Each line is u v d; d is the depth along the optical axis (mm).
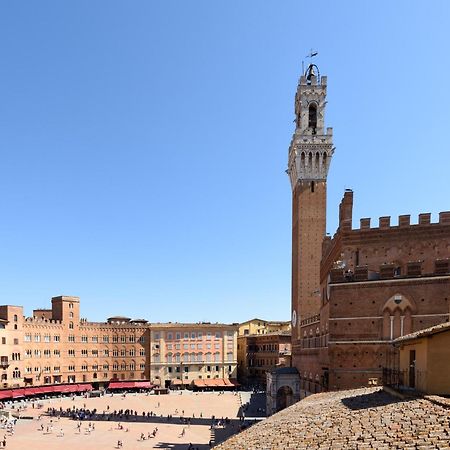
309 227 123500
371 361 57844
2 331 156125
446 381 27422
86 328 189000
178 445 92000
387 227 70125
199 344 199750
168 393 177125
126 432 105375
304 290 119750
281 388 113625
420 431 19578
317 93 128750
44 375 172125
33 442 94812
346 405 30922
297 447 21250
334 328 60250
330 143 124938
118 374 192250
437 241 67188
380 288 58531
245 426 106438
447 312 54688
